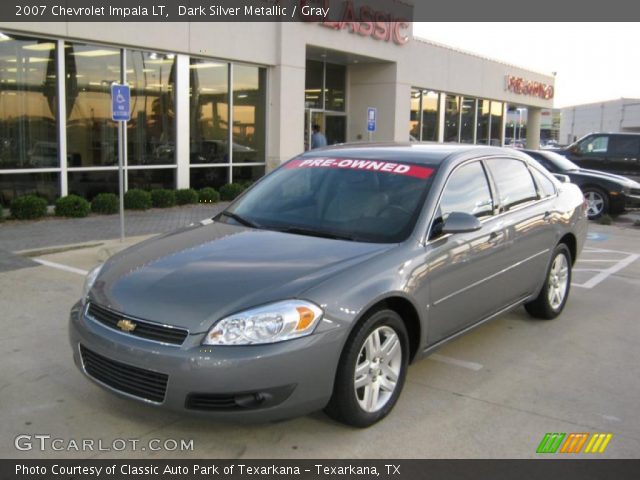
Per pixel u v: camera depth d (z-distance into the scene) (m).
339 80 22.11
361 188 4.69
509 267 5.09
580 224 6.40
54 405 4.05
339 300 3.53
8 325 5.58
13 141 11.71
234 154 16.31
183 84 14.59
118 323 3.54
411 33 21.81
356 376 3.68
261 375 3.27
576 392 4.48
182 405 3.31
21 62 11.65
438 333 4.33
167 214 12.77
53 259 8.27
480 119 28.42
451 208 4.56
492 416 4.06
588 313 6.50
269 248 4.07
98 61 12.92
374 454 3.55
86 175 13.02
